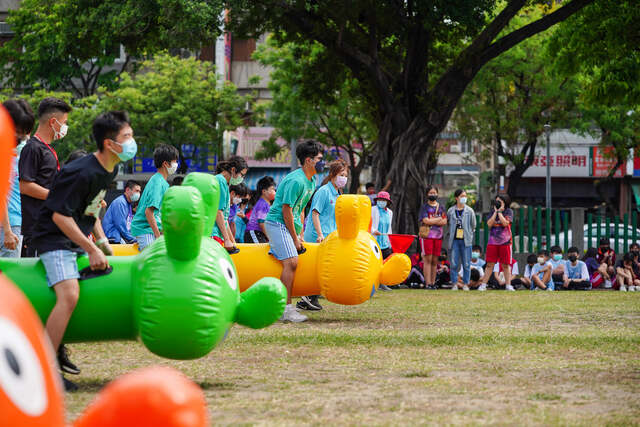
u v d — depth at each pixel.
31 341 2.10
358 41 21.95
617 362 6.08
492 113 33.72
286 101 32.28
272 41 25.53
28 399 1.98
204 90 32.28
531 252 20.94
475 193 49.66
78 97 33.81
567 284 17.03
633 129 35.41
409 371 5.64
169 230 4.57
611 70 22.11
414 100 22.08
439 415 4.14
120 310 4.74
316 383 5.17
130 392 1.87
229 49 39.00
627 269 16.98
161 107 31.23
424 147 21.86
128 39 21.36
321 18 20.83
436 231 16.81
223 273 4.84
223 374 5.54
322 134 33.12
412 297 13.80
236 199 12.54
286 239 8.53
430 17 19.62
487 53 21.16
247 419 4.04
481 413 4.19
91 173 4.68
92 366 5.91
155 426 1.85
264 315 5.01
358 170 33.59
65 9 20.89
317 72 23.34
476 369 5.74
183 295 4.62
